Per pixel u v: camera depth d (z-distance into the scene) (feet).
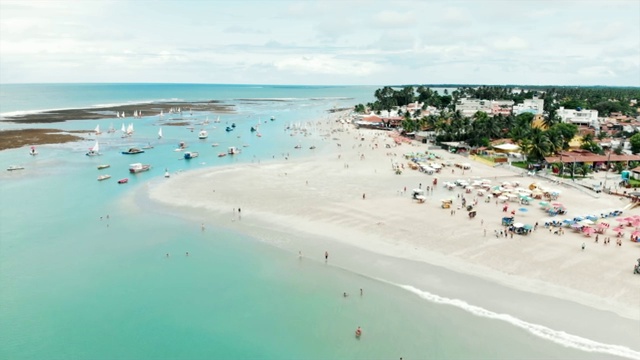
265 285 158.20
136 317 138.31
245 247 190.60
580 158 341.82
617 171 335.47
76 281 159.94
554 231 205.26
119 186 289.33
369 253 183.21
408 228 210.38
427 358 118.62
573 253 180.04
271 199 258.37
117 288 155.53
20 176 312.71
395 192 277.03
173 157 391.86
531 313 138.10
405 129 547.49
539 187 282.36
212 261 177.27
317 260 177.68
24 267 170.30
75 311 141.08
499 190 274.36
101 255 181.98
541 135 342.44
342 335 129.39
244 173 327.47
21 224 216.54
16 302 145.59
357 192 275.80
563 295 147.74
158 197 262.47
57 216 228.84
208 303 146.51
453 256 178.81
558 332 128.77
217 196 264.31
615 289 150.71
